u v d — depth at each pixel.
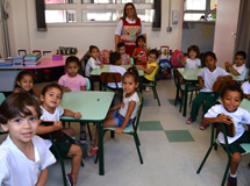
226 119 2.02
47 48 6.25
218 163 2.56
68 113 2.16
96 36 6.26
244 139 2.15
